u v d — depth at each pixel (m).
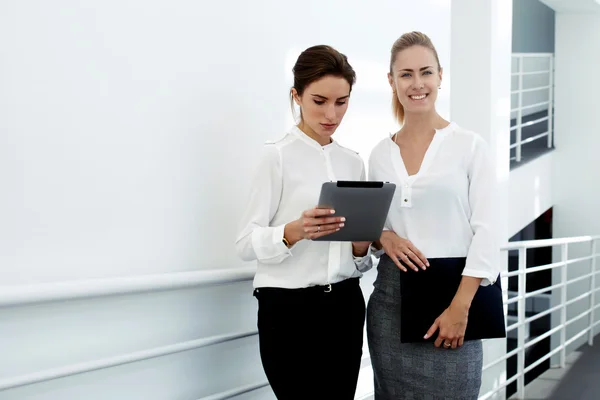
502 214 3.61
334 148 1.67
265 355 1.56
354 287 1.67
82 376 1.51
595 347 4.62
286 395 1.55
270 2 1.99
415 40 1.68
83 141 1.50
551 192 6.30
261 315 1.58
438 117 1.74
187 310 1.75
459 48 3.55
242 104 1.91
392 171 1.72
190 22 1.74
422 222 1.68
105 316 1.55
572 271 6.22
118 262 1.58
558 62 6.20
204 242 1.81
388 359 1.75
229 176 1.87
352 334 1.63
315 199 1.58
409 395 1.74
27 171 1.39
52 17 1.42
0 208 1.35
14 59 1.36
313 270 1.58
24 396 1.40
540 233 6.50
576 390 3.59
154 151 1.66
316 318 1.57
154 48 1.65
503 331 1.66
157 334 1.67
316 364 1.57
